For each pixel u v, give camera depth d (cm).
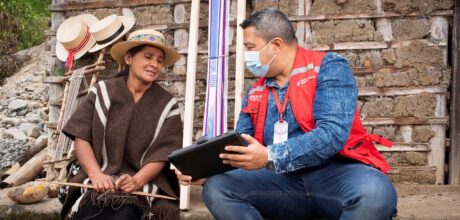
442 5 423
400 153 432
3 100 888
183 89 462
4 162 621
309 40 441
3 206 393
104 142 324
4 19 1111
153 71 329
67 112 435
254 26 286
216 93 383
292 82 284
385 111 431
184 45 461
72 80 443
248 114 308
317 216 296
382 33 433
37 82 930
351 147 280
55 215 380
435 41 425
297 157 263
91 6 482
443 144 425
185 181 289
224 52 385
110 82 331
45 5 1274
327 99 271
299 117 278
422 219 327
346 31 435
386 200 253
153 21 468
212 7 390
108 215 299
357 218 256
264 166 267
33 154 522
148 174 315
